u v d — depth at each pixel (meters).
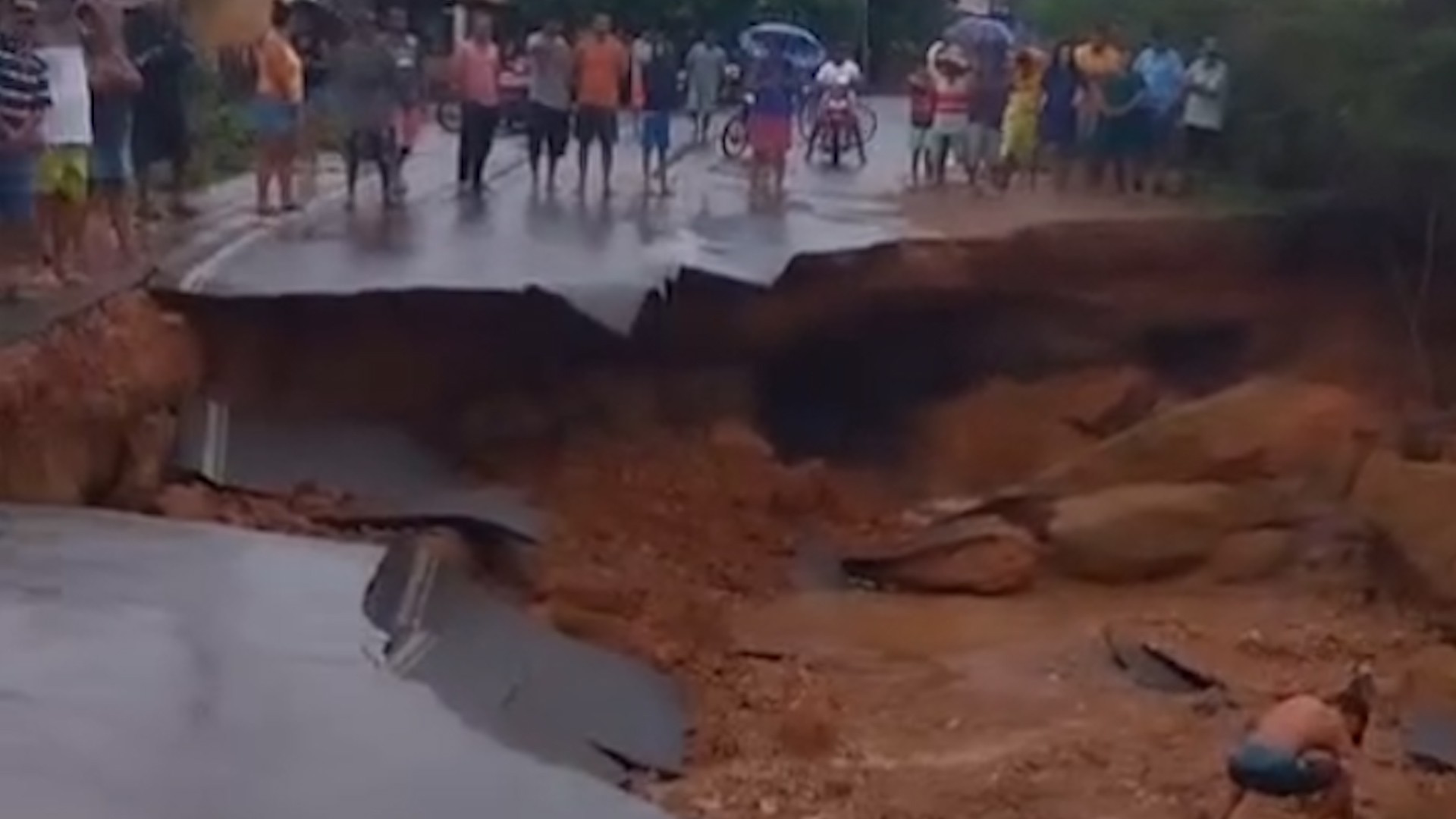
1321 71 28.83
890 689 21.28
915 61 48.62
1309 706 16.05
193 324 22.67
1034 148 31.55
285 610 13.88
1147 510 25.67
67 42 19.78
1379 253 29.05
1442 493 24.38
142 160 24.64
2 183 19.22
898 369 28.14
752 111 30.91
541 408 25.30
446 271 24.72
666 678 19.98
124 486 19.91
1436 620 23.28
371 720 11.77
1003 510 26.48
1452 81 27.80
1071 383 28.38
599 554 23.98
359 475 22.94
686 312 26.52
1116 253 28.47
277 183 28.20
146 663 12.32
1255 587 25.17
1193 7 30.84
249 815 10.12
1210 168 30.84
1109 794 18.00
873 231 28.22
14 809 9.87
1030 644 23.19
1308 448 26.53
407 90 30.22
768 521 26.22
